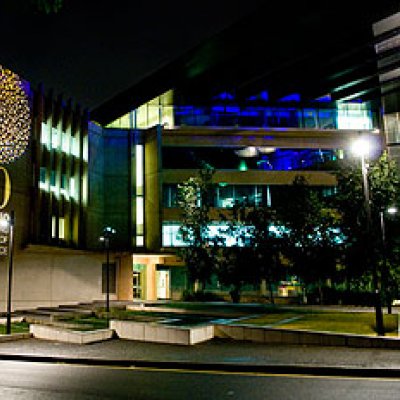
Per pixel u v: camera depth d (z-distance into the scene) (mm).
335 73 41875
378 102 47531
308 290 39344
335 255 31312
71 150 36969
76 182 36938
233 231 37188
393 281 26141
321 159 47562
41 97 32688
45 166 33156
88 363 14281
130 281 38438
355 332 16875
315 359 13398
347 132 47594
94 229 40250
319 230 32500
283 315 24625
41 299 31422
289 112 48750
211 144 45844
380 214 23812
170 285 44219
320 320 21219
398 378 11281
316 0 31406
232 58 37625
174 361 13578
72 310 29422
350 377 11461
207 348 16328
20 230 30031
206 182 38375
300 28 34344
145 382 11062
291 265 34375
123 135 44031
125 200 42875
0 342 18562
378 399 9000
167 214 43531
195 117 47344
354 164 29484
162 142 45062
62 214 35219
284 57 38500
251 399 9156
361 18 33625
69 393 9898
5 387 10594
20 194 30172
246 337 18234
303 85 43969
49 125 33719
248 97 46750
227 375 11984
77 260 34875
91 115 42406
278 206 34281
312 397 9227
